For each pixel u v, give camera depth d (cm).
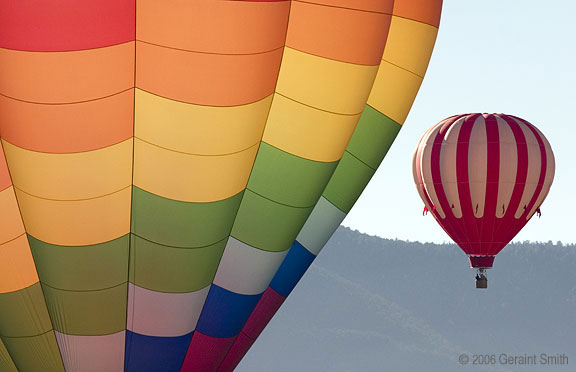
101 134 1115
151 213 1171
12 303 1220
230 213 1210
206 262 1225
